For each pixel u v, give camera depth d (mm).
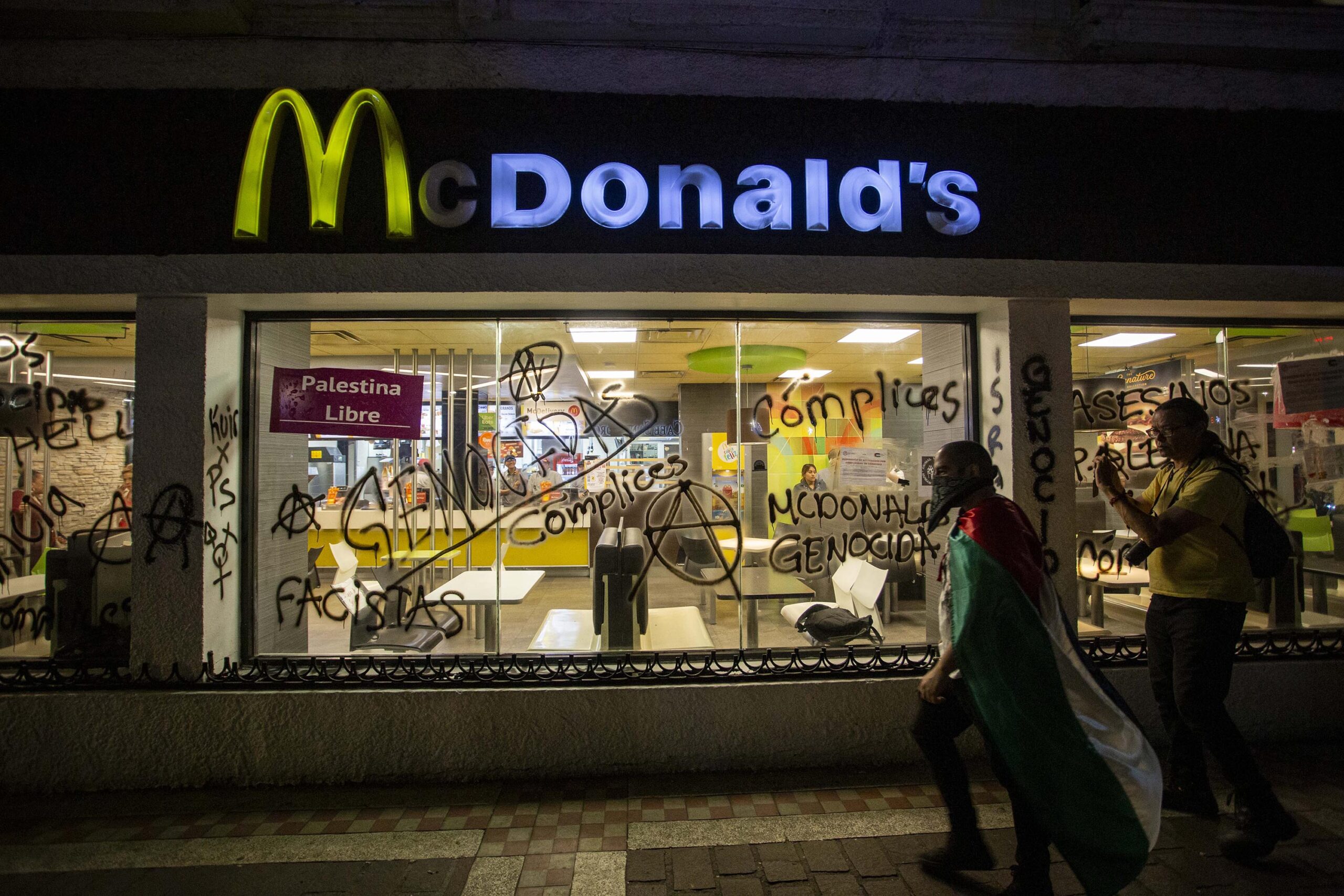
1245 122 3762
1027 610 2123
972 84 3637
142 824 2934
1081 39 3627
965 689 2252
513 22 3383
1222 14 3621
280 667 3477
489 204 3443
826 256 3484
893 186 3535
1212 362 4223
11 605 3586
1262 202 3756
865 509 4105
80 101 3400
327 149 3363
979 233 3602
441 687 3336
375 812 3016
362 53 3436
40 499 3643
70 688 3287
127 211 3377
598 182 3449
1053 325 3570
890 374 4059
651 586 4047
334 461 3846
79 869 2596
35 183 3389
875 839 2760
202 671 3305
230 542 3500
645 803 3078
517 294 3453
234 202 3393
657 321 3762
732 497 4059
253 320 3650
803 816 2945
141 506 3293
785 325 3852
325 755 3279
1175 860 2574
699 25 3428
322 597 3811
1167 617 2820
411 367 4109
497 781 3297
